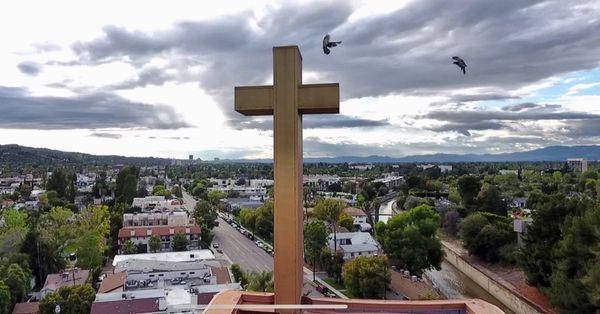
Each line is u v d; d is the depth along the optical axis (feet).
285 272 30.50
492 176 483.92
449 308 31.71
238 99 31.58
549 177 478.59
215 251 264.52
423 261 185.88
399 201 392.06
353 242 237.25
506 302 156.35
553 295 119.96
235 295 32.81
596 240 113.70
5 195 476.13
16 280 165.17
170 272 175.73
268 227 298.35
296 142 30.53
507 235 187.11
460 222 213.87
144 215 324.39
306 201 394.11
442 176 595.47
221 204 444.14
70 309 138.00
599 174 392.88
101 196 492.54
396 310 31.48
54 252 214.07
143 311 130.41
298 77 30.86
